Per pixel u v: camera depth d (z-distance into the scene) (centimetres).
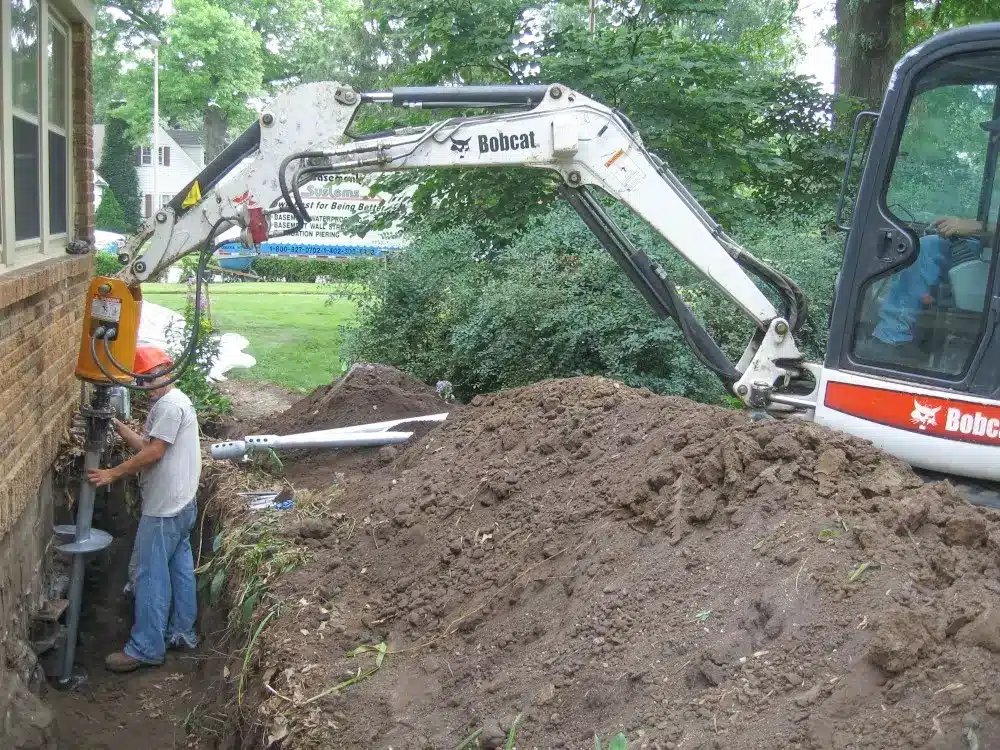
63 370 682
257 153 600
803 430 411
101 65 4378
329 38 3472
